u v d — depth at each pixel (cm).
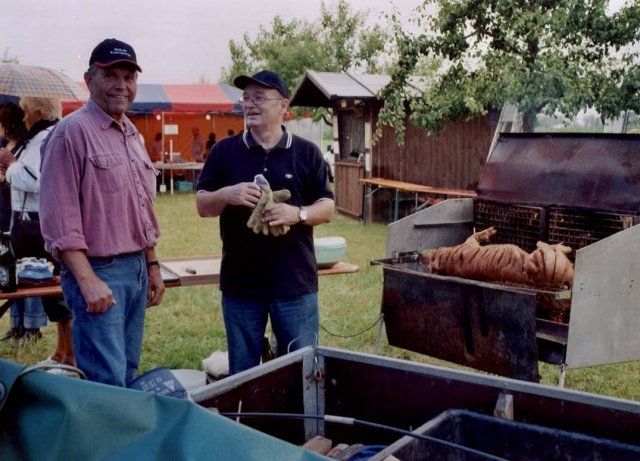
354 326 627
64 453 135
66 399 140
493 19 860
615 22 783
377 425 203
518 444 215
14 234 414
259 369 252
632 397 471
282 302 356
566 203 454
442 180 1127
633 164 429
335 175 1413
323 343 579
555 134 486
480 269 413
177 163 1861
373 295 733
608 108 784
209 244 1065
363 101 1231
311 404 274
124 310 332
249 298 355
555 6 810
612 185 432
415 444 208
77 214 310
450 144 1102
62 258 310
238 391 246
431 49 947
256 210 334
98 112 325
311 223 350
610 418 208
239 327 361
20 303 565
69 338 492
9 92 694
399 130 1034
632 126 788
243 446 136
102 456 137
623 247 378
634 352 398
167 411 145
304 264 359
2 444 140
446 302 416
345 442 271
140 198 338
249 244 351
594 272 367
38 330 576
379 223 1271
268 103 349
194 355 552
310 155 363
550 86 785
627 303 388
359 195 1305
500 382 228
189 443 137
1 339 568
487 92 866
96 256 319
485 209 514
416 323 438
